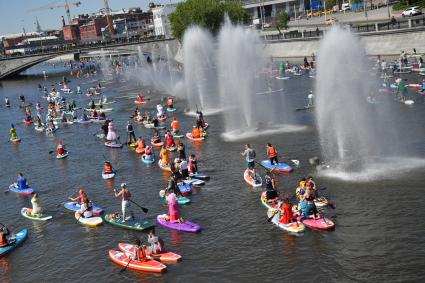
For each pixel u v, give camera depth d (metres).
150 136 68.69
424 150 48.22
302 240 32.81
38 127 84.69
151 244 32.56
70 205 43.81
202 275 30.02
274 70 119.62
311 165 47.06
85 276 31.61
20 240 37.25
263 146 55.84
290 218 34.69
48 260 34.31
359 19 160.38
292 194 40.66
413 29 106.44
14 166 61.78
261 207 38.88
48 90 150.88
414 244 30.92
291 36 145.62
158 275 30.44
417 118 59.94
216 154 54.78
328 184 41.69
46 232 38.88
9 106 123.31
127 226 37.53
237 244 33.34
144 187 46.81
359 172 43.78
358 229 33.50
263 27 192.50
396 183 40.34
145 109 92.06
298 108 74.81
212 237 34.72
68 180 52.50
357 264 29.47
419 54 102.31
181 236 35.28
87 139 71.94
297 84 98.00
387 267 28.89
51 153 65.75
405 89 69.88
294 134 59.50
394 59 103.69
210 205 40.41
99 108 98.31
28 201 47.16
